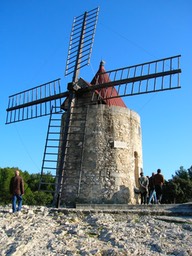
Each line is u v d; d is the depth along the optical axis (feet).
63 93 54.85
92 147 51.85
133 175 53.06
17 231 27.96
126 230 29.43
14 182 38.14
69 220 33.53
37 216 35.32
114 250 23.44
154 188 48.98
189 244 26.03
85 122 51.62
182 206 42.24
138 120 57.62
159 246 25.17
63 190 50.90
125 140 53.36
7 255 22.74
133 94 49.93
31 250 23.67
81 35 57.52
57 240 25.95
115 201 49.39
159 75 48.03
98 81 58.95
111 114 53.42
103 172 50.60
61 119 57.26
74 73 54.75
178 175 148.15
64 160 49.44
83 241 25.95
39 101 57.62
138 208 42.55
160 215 37.40
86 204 45.09
